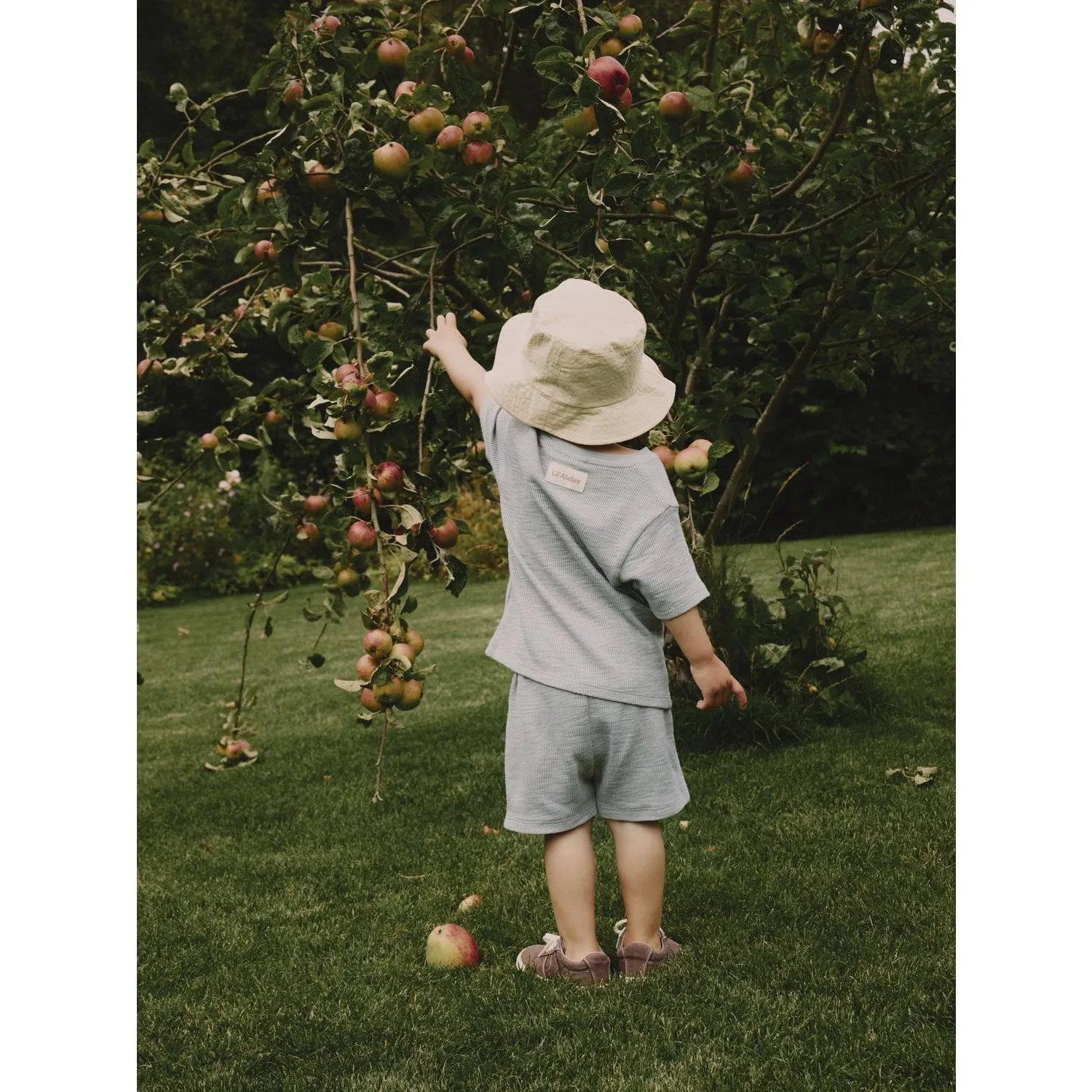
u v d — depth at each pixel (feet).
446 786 11.61
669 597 6.31
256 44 32.81
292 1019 6.60
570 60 6.71
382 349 7.29
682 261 12.84
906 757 11.25
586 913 6.72
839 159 10.35
